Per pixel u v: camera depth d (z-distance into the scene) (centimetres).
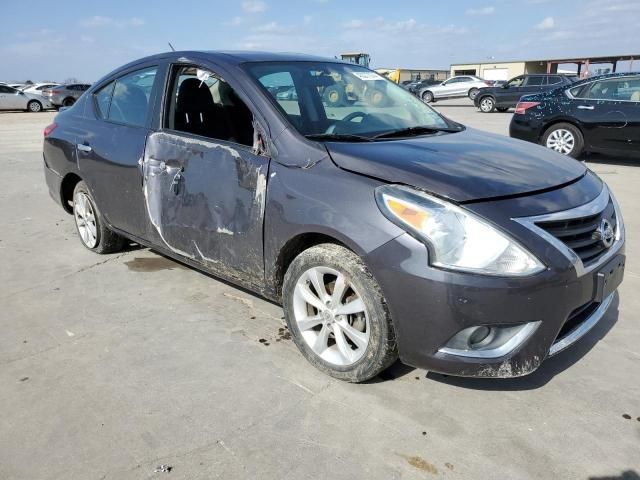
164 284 418
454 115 2112
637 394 274
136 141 388
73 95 3077
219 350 320
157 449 239
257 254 308
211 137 343
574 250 252
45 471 228
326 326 285
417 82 3231
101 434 249
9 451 239
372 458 232
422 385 283
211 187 328
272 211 292
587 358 307
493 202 244
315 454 234
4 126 1933
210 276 432
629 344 322
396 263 244
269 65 353
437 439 243
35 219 616
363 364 271
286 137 298
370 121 345
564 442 241
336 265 268
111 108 433
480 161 284
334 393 277
